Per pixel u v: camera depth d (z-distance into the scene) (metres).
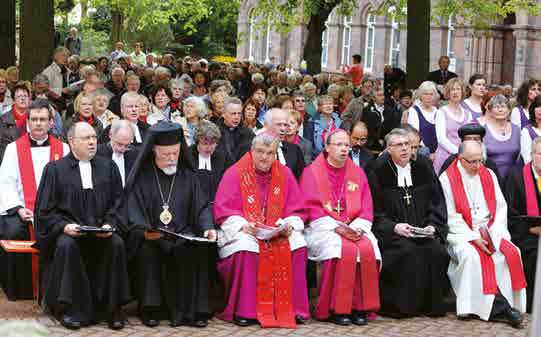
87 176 12.88
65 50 22.81
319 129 19.05
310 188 13.94
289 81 26.16
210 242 12.78
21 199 13.99
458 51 49.22
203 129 14.10
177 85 19.08
